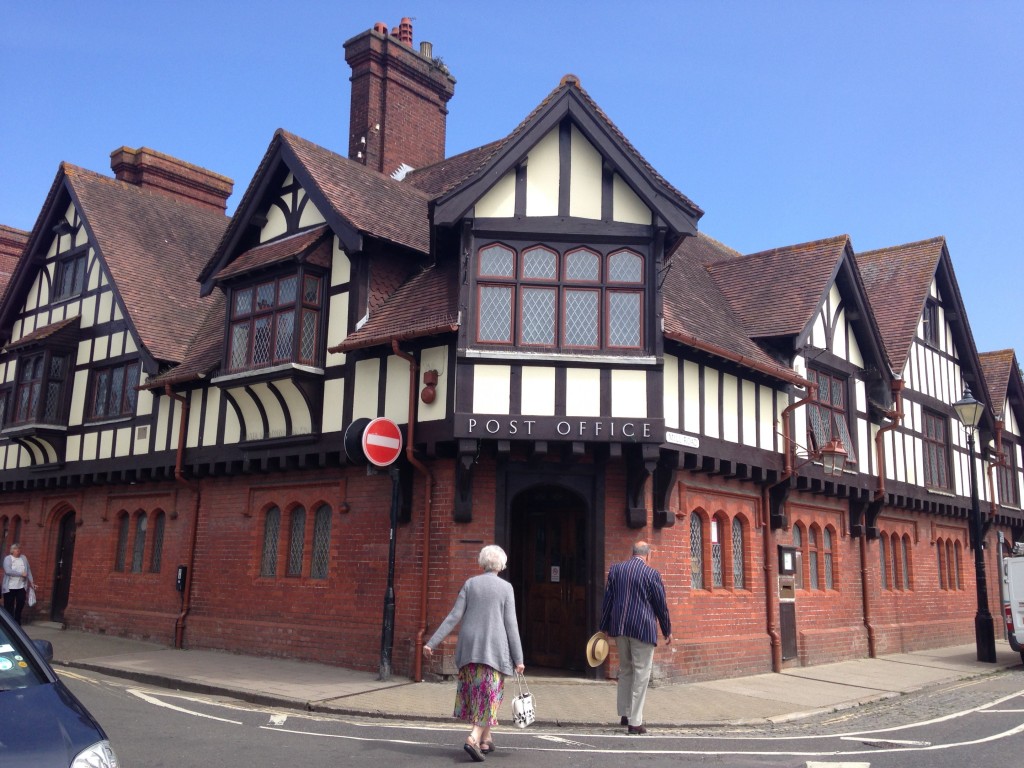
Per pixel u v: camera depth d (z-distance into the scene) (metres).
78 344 17.33
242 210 13.76
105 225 17.39
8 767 3.67
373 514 11.98
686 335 11.03
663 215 10.91
